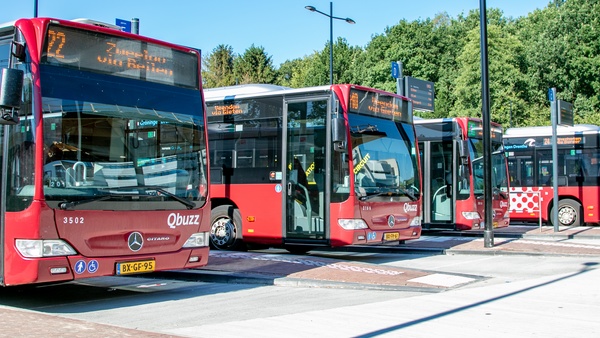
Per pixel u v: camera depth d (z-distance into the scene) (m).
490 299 9.52
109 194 8.66
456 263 14.33
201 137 10.09
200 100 10.22
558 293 10.04
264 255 13.70
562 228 23.81
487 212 17.06
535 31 62.91
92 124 8.68
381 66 61.72
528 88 55.78
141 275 12.32
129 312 8.61
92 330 6.95
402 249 16.77
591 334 7.23
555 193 22.03
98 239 8.50
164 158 9.47
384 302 9.29
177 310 8.74
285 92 14.35
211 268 12.21
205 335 7.11
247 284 11.27
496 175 20.66
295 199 14.00
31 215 8.00
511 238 20.56
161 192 9.31
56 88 8.40
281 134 14.34
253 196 14.69
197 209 9.79
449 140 19.72
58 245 8.13
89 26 8.85
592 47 53.34
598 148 24.53
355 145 13.50
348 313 8.44
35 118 8.16
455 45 63.75
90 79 8.78
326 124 13.59
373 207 13.63
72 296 10.05
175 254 9.42
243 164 14.94
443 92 60.91
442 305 9.02
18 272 8.07
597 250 16.11
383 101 14.49
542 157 25.42
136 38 9.40
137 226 8.94
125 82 9.19
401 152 14.72
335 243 13.27
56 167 8.23
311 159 13.79
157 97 9.55
